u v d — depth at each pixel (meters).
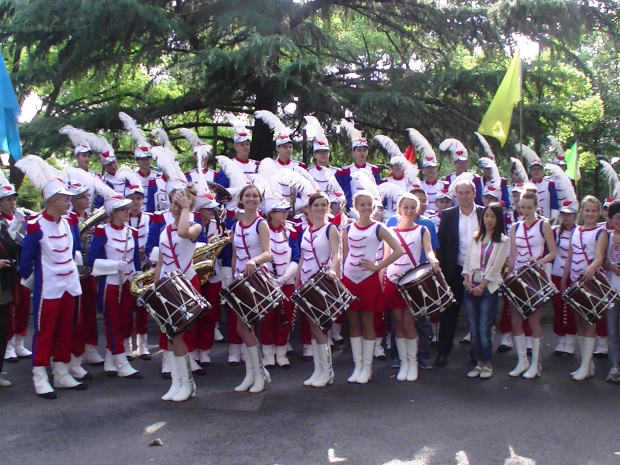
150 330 8.15
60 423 4.75
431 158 9.01
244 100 13.43
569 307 6.73
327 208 5.82
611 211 5.80
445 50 14.48
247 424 4.71
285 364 6.40
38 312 5.41
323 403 5.20
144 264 6.98
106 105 13.27
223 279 6.59
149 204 8.46
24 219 6.56
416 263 6.01
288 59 13.34
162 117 13.12
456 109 13.23
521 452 4.18
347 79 13.64
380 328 6.77
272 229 6.57
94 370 6.29
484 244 5.84
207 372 6.22
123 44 11.61
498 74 12.33
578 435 4.48
